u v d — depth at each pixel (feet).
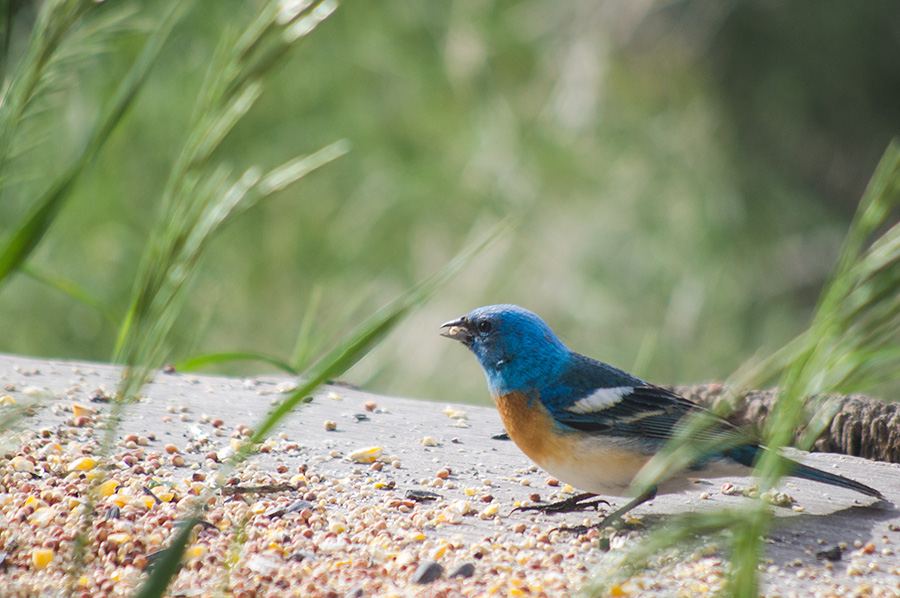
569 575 18.66
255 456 24.84
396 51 56.44
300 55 55.01
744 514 13.08
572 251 53.06
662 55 58.54
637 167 56.34
